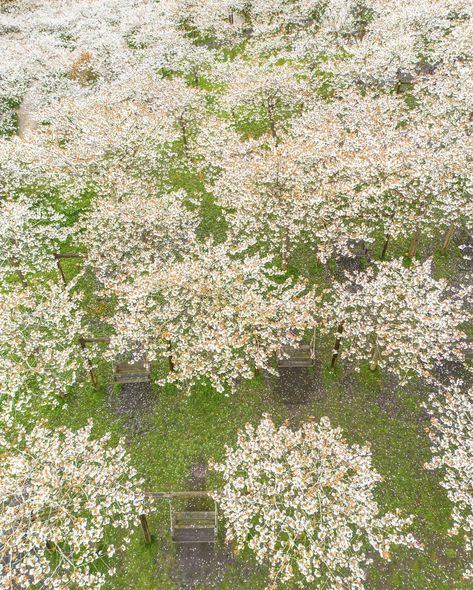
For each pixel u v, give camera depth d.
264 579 14.30
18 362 20.23
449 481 15.72
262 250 23.39
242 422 18.48
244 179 23.45
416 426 17.92
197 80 41.50
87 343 21.77
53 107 33.44
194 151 30.11
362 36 43.97
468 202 23.83
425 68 37.12
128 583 14.41
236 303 18.42
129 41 45.56
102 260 22.48
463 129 22.97
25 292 19.05
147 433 18.41
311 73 34.88
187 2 49.25
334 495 13.52
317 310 22.12
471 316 17.66
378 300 17.38
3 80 37.34
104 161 25.83
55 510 13.61
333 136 24.81
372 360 19.33
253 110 35.06
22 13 52.72
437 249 25.12
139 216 22.45
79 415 19.16
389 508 15.62
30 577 14.38
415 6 36.12
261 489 13.86
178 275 18.23
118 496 13.31
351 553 14.61
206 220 28.11
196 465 17.27
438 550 14.62
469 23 33.25
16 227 22.42
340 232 23.28
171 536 15.20
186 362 17.53
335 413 18.50
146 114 29.34
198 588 14.23
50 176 26.70
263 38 42.69
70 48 44.62
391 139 23.84
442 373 19.52
